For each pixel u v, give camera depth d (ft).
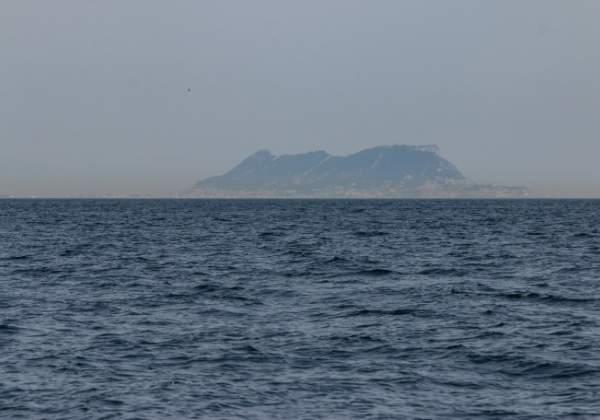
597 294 258.16
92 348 171.42
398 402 132.77
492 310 223.51
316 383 144.05
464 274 322.55
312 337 183.93
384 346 174.09
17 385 141.38
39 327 195.42
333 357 164.14
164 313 219.41
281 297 252.62
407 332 190.19
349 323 203.31
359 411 128.06
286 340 180.45
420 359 162.50
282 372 151.74
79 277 309.22
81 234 611.88
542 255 415.44
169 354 165.99
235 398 134.41
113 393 136.67
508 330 192.34
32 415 125.49
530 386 143.13
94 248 462.60
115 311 222.48
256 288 274.57
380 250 448.24
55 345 174.19
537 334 187.32
